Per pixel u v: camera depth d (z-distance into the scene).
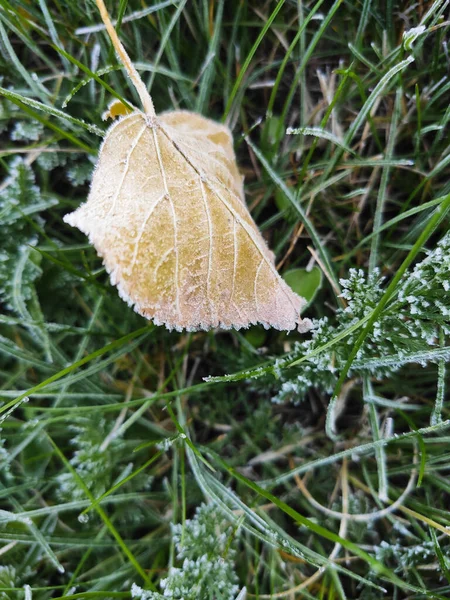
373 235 0.15
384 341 0.13
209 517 0.14
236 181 0.14
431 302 0.13
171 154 0.11
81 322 0.16
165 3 0.15
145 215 0.11
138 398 0.16
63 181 0.16
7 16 0.15
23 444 0.14
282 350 0.16
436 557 0.14
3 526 0.14
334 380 0.14
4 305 0.16
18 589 0.13
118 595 0.13
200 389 0.16
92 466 0.14
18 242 0.15
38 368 0.16
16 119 0.15
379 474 0.13
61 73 0.15
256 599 0.13
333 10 0.14
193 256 0.12
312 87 0.17
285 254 0.16
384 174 0.14
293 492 0.16
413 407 0.14
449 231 0.12
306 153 0.17
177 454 0.15
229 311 0.12
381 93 0.15
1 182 0.16
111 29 0.10
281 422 0.17
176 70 0.16
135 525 0.15
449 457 0.14
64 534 0.15
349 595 0.15
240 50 0.16
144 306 0.11
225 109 0.16
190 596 0.13
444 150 0.15
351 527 0.15
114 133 0.11
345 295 0.13
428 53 0.16
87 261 0.16
